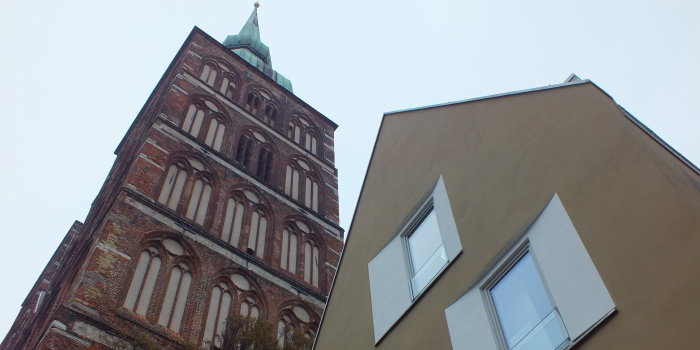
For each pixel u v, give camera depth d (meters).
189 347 20.81
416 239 13.64
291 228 35.03
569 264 9.23
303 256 33.69
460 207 12.48
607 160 9.55
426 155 14.90
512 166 11.65
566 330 8.92
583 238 9.21
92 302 22.02
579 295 8.84
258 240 32.53
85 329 20.91
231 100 42.22
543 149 11.09
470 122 13.76
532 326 9.60
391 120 17.59
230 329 20.28
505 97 12.99
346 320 14.45
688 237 7.73
